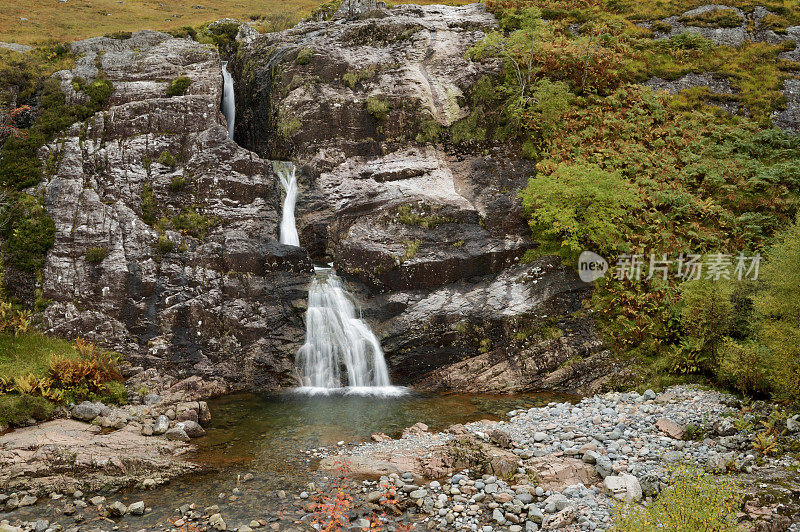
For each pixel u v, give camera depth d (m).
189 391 17.16
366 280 20.61
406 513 10.20
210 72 25.41
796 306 13.34
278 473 11.81
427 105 25.38
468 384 18.02
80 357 16.47
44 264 19.03
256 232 21.02
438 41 28.44
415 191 22.73
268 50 28.66
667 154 23.41
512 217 21.02
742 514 8.93
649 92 26.00
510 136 24.48
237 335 19.00
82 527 9.75
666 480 10.09
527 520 9.72
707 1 34.72
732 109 27.03
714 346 16.25
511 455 12.13
